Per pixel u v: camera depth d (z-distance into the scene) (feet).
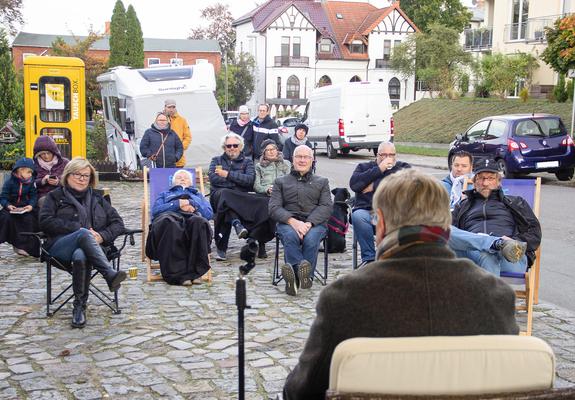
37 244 27.78
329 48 220.02
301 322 20.11
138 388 14.89
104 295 21.03
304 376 7.89
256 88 219.41
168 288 24.17
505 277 19.48
